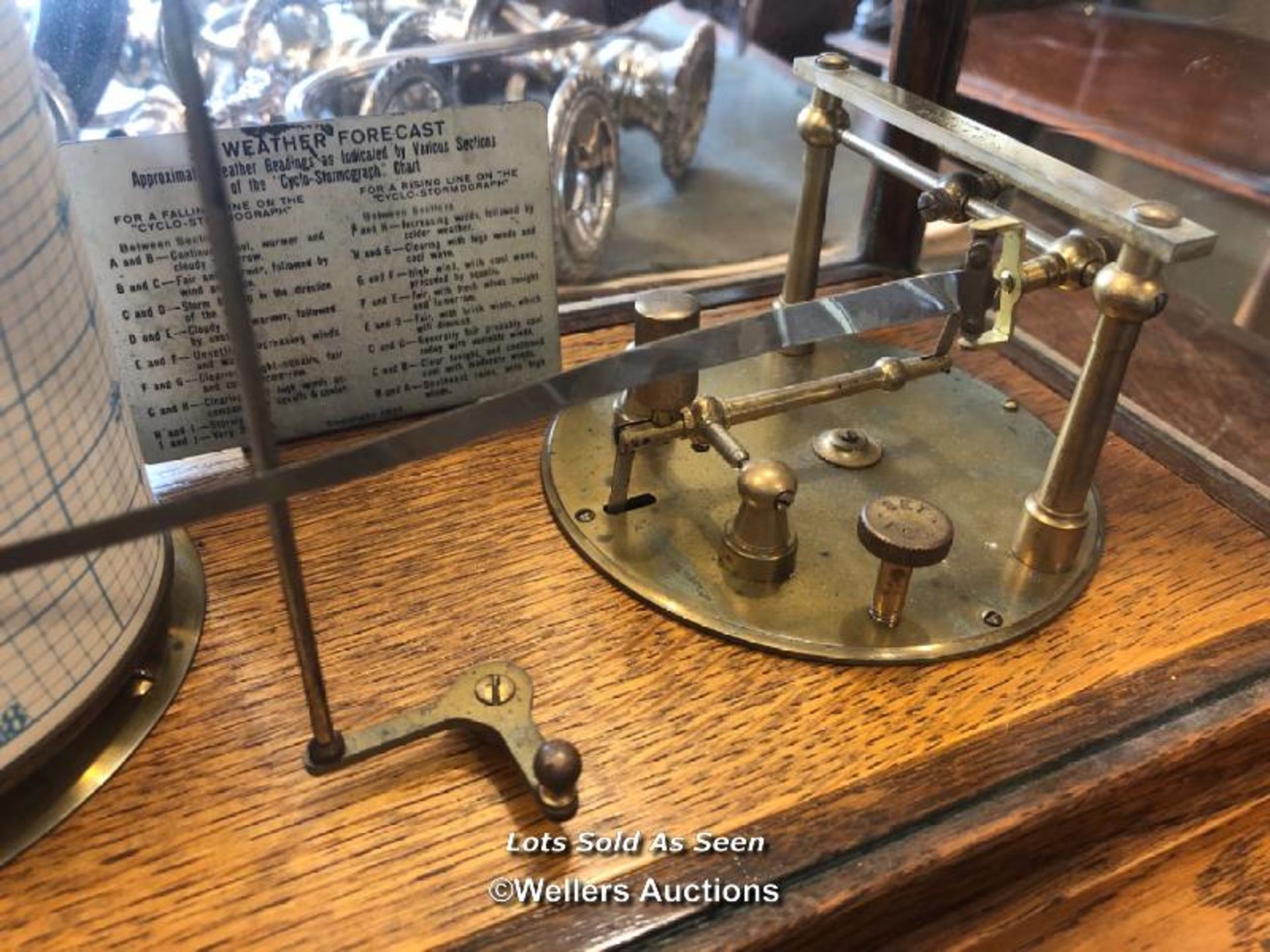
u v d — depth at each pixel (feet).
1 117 1.23
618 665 1.75
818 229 2.32
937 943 1.62
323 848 1.48
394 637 1.77
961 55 2.51
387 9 2.46
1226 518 2.10
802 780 1.59
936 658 1.77
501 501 2.06
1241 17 2.23
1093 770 1.62
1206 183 2.40
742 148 3.32
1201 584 1.95
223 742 1.60
